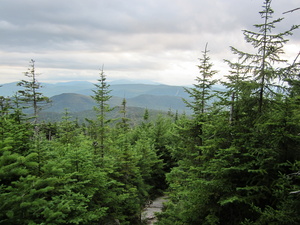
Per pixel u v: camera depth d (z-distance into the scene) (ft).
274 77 23.91
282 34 23.75
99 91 47.80
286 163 21.59
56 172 22.61
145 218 58.75
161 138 99.66
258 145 25.14
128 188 51.55
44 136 34.86
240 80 27.63
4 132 25.26
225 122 29.22
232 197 23.25
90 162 32.19
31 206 19.19
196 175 33.27
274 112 24.39
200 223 28.17
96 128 46.32
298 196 19.25
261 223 20.67
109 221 40.57
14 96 47.75
